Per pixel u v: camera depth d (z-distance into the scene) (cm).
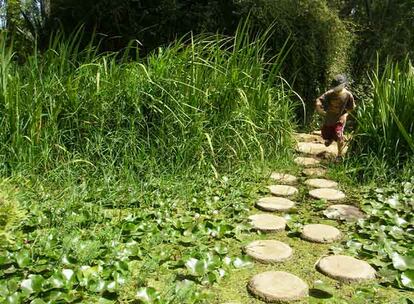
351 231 403
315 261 344
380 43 1480
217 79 609
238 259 335
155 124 558
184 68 597
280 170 608
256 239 382
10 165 487
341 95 705
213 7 1033
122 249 338
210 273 308
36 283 280
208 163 545
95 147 519
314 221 429
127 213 423
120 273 302
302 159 684
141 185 480
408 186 509
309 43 1040
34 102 525
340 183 550
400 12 1569
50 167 505
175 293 281
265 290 292
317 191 517
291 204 469
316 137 930
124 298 281
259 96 652
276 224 410
